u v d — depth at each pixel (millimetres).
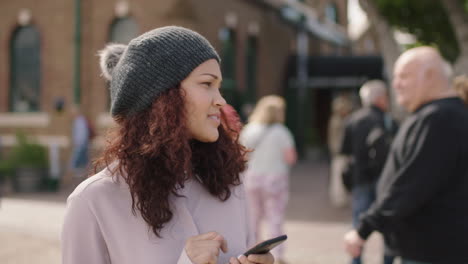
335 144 7734
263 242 1213
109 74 1516
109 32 11258
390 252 2301
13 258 5133
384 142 4168
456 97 2277
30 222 6703
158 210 1277
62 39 11445
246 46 14406
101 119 11125
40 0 11648
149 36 1310
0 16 12039
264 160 4754
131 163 1301
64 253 1300
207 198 1467
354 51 27125
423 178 2090
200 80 1322
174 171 1323
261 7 15117
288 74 17328
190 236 1335
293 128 17328
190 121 1342
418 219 2154
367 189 4238
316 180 11828
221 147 1521
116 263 1306
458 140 2113
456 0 9117
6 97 12039
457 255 2084
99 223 1294
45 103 11586
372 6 10117
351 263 4289
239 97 13188
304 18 16859
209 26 11867
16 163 10062
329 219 7047
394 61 10000
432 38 12367
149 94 1285
